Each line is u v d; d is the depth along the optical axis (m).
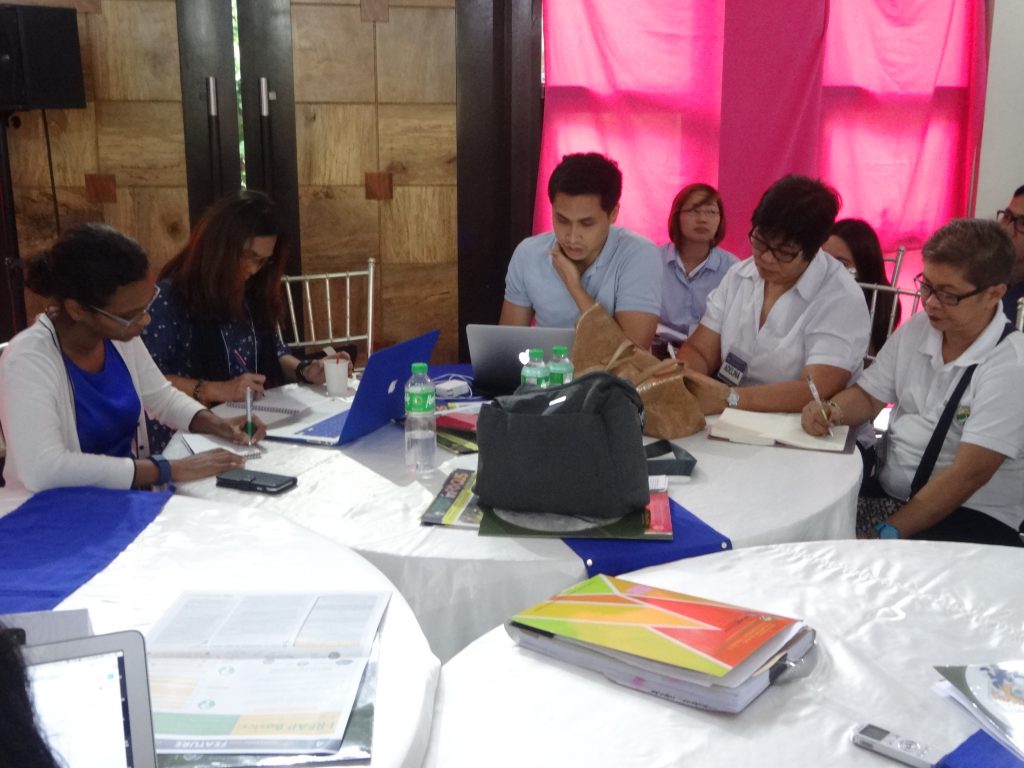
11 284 3.76
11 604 1.29
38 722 0.67
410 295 4.20
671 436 2.11
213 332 2.57
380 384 2.09
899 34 4.17
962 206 4.38
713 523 1.63
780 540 1.62
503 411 1.66
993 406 2.04
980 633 1.24
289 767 0.94
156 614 1.26
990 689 1.08
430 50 3.99
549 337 2.35
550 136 4.14
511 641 1.24
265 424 2.18
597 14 4.05
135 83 3.81
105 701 0.83
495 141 4.12
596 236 2.66
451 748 1.01
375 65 3.97
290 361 2.77
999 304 2.16
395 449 2.05
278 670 1.10
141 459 1.93
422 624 1.51
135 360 2.16
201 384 2.42
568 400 1.64
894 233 4.39
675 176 4.20
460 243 4.19
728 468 1.92
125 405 2.04
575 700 1.09
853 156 4.30
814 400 2.21
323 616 1.23
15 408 1.80
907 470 2.25
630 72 4.10
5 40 3.42
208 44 3.83
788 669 1.12
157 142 3.87
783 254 2.41
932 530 2.12
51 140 3.81
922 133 4.28
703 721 1.05
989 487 2.15
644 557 1.51
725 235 3.99
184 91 3.85
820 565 1.46
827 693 1.10
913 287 4.41
